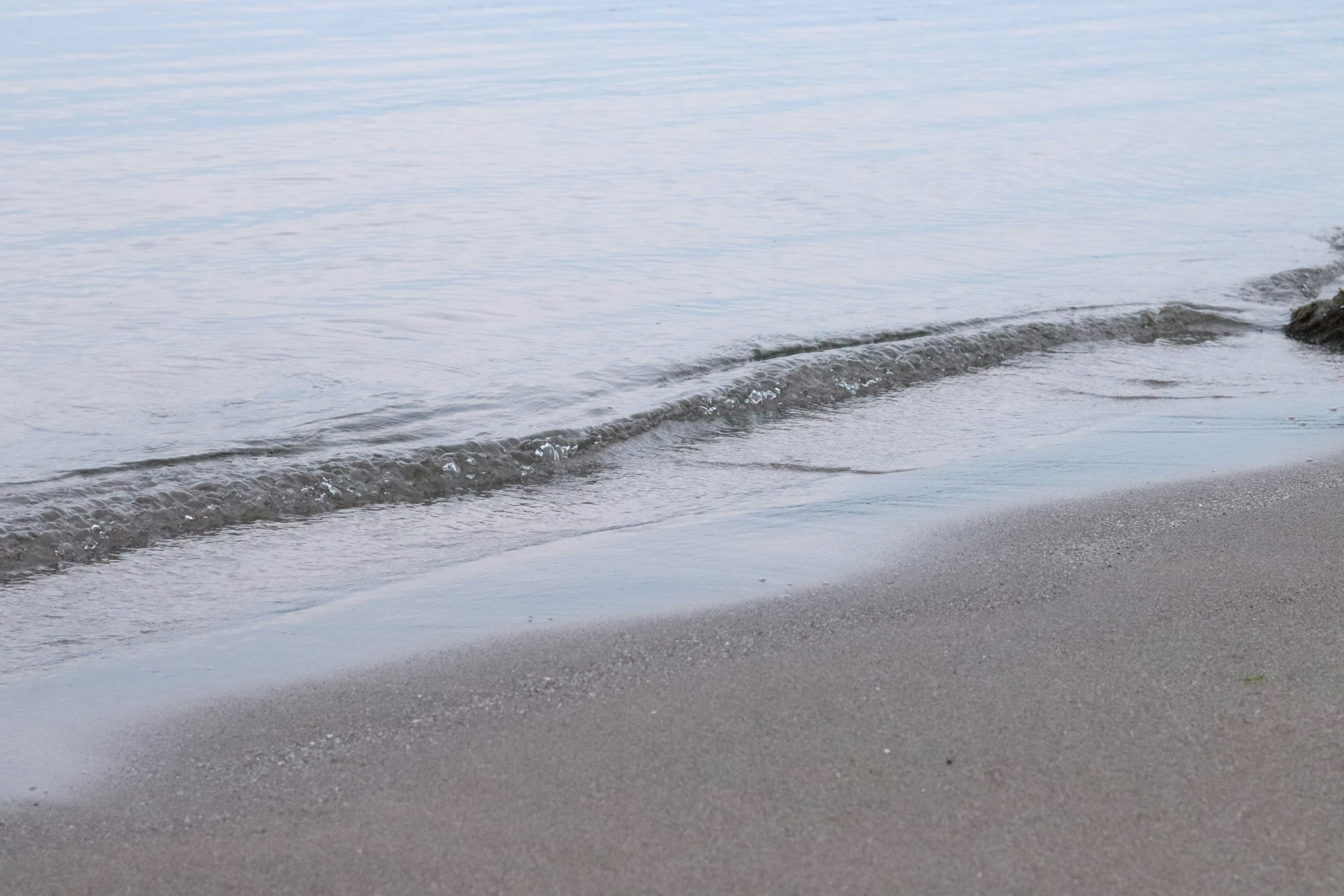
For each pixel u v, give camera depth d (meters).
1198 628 4.54
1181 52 38.25
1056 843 3.21
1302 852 3.15
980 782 3.49
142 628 5.31
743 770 3.60
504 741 3.86
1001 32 46.44
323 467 7.22
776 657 4.43
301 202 17.00
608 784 3.56
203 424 8.05
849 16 55.50
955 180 17.86
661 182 18.11
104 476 7.00
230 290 12.08
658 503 6.93
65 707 4.41
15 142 22.39
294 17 56.44
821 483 7.11
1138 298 11.41
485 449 7.61
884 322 10.55
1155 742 3.69
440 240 14.42
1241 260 12.96
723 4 65.19
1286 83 29.69
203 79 32.84
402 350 9.93
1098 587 5.04
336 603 5.48
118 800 3.66
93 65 35.78
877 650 4.45
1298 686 4.02
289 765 3.81
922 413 8.63
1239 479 6.64
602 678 4.33
